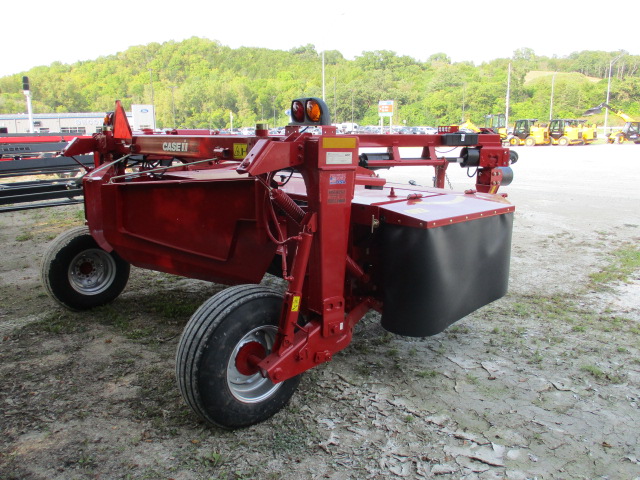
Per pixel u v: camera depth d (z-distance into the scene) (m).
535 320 4.38
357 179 3.57
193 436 2.81
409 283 3.02
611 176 14.72
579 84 85.44
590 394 3.25
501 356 3.74
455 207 3.28
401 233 3.01
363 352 3.77
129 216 3.39
